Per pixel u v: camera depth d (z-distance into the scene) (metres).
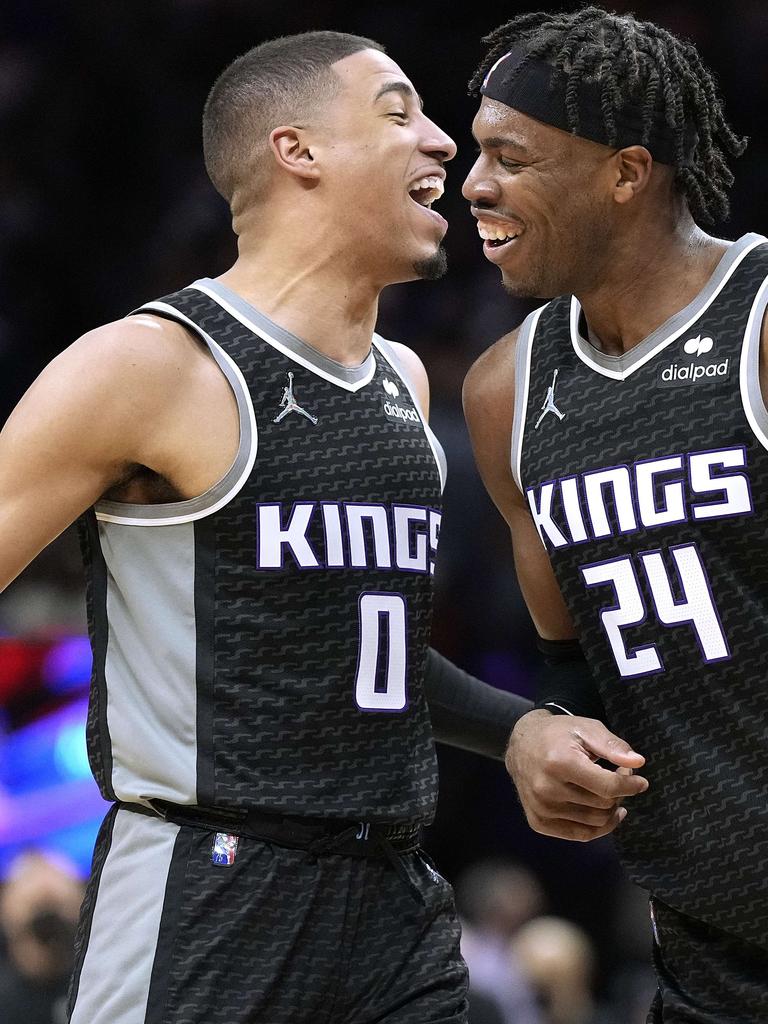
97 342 4.32
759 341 4.42
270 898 4.33
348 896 4.43
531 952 10.06
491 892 11.23
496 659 13.04
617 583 4.57
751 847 4.46
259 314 4.55
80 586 10.89
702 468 4.43
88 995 4.36
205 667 4.37
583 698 4.90
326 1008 4.39
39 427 4.25
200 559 4.39
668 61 4.53
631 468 4.53
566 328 4.83
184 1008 4.22
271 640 4.39
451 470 13.27
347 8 16.66
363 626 4.48
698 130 4.61
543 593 5.07
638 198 4.53
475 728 5.46
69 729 9.20
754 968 4.64
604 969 12.40
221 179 4.84
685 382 4.49
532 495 4.75
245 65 4.80
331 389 4.56
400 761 4.53
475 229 15.50
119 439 4.29
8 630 10.22
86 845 9.05
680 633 4.49
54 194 16.02
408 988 4.48
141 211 16.03
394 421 4.69
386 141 4.64
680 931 4.74
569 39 4.51
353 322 4.73
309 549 4.42
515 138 4.52
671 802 4.58
